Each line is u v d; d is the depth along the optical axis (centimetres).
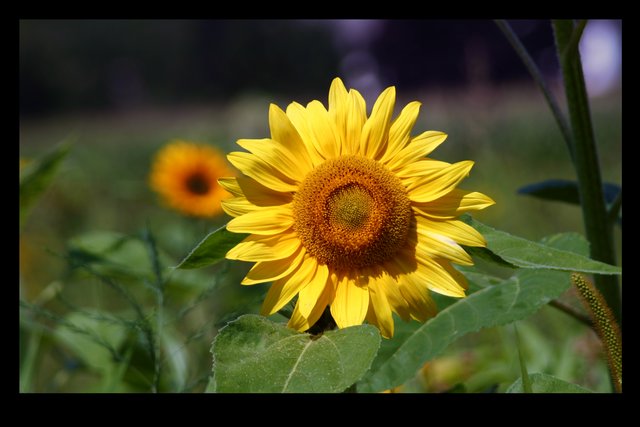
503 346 122
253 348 72
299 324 74
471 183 237
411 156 79
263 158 78
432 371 113
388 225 77
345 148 79
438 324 88
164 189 170
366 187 77
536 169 272
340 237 76
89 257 119
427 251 77
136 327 93
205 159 171
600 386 111
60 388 123
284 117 79
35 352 114
